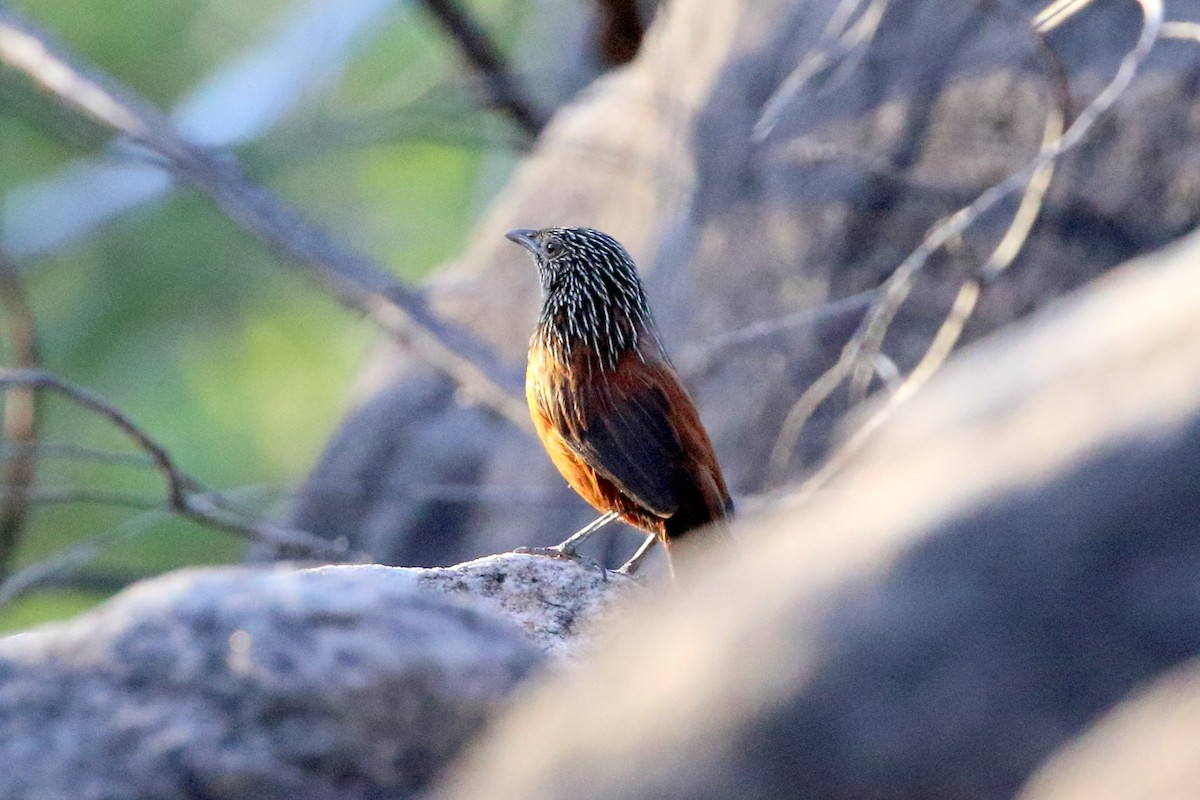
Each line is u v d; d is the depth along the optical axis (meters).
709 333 13.92
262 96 23.03
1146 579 2.64
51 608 23.12
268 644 4.08
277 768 3.96
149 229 24.94
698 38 15.11
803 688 2.76
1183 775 2.39
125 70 25.28
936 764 2.67
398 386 17.31
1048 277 12.05
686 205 14.59
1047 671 2.66
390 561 16.34
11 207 23.33
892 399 9.85
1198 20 11.85
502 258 16.92
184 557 23.42
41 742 3.99
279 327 25.84
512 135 20.28
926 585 2.76
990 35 12.84
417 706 4.04
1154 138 11.73
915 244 12.85
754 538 3.13
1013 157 12.45
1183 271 3.02
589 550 15.00
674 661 2.94
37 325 24.23
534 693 3.82
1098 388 2.87
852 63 11.33
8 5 17.58
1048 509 2.74
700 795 2.78
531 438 16.02
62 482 23.56
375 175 28.08
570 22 23.23
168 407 24.81
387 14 24.67
